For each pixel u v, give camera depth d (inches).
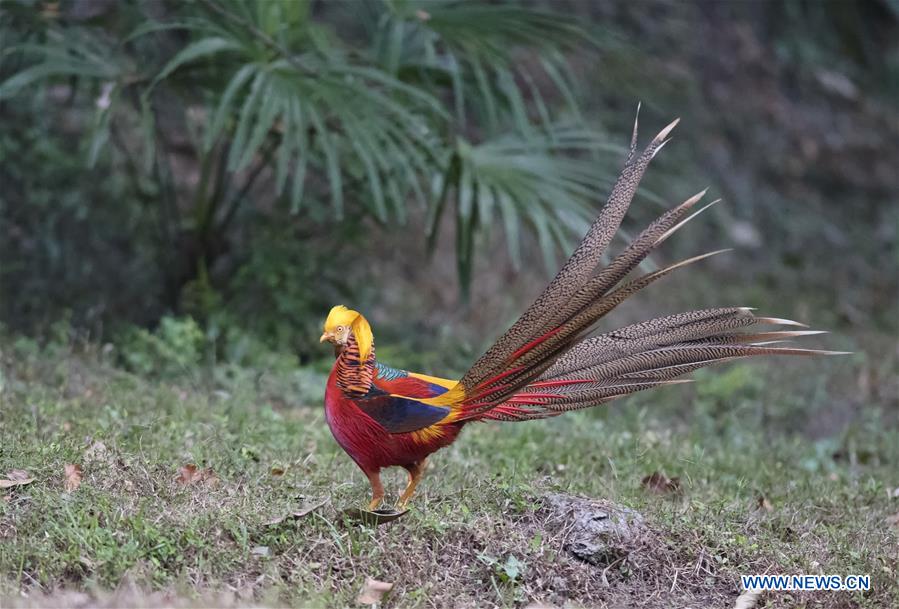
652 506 339.3
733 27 945.5
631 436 433.4
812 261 802.2
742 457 428.5
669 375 290.2
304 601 268.2
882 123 957.2
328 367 520.7
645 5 901.8
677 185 803.4
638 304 698.8
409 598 278.7
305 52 500.7
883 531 346.3
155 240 567.8
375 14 536.7
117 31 504.7
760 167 860.6
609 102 815.1
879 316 742.5
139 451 341.7
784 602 297.9
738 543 316.5
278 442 378.0
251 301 549.0
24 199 560.4
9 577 268.7
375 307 629.9
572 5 853.8
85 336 511.8
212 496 314.0
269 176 636.1
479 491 329.4
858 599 299.9
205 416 403.2
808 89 941.8
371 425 290.2
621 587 299.3
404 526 300.5
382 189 537.6
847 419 535.2
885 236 845.2
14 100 564.4
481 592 289.7
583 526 307.1
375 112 466.0
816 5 991.6
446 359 576.1
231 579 278.7
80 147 573.0
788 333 285.3
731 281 756.6
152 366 479.5
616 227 279.0
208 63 480.7
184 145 652.1
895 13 1017.5
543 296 280.2
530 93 763.4
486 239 475.8
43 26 493.4
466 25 493.0
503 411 295.9
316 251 567.8
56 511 293.4
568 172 520.1
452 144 508.4
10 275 543.8
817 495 381.1
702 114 864.9
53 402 403.2
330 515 304.5
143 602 258.1
